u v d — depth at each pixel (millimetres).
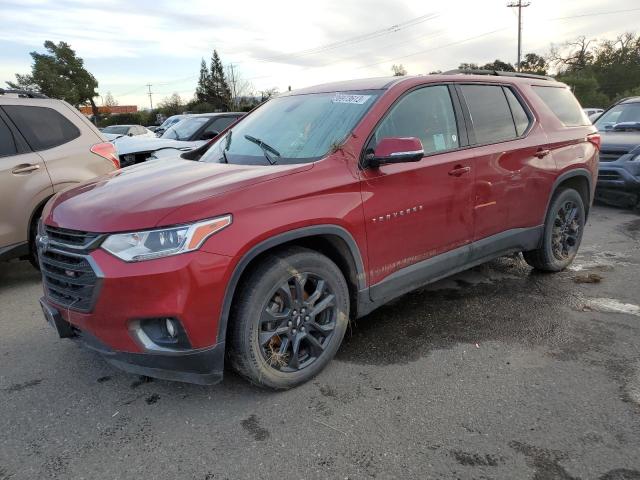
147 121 68562
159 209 2596
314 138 3432
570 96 5223
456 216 3797
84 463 2486
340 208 3062
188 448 2574
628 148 8086
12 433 2727
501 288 4695
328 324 3215
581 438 2580
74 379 3277
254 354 2857
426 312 4184
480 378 3166
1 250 4871
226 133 4289
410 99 3643
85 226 2686
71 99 74438
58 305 2855
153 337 2643
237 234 2658
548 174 4559
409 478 2334
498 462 2422
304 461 2461
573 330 3811
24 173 4957
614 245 6172
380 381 3154
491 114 4207
